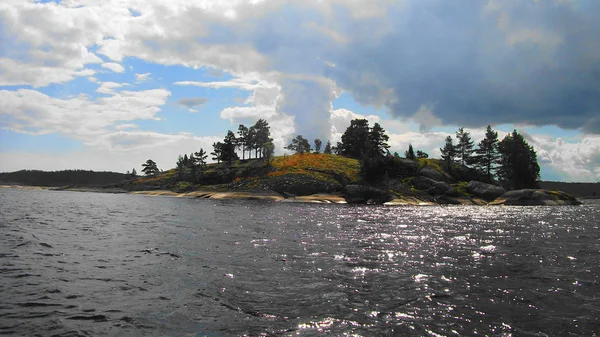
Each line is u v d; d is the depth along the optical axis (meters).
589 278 14.05
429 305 10.80
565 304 10.96
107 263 16.08
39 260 16.25
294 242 22.75
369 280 13.59
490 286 12.87
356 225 33.91
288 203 83.06
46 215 40.59
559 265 16.33
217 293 11.90
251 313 10.09
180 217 41.44
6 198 82.19
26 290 11.77
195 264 16.09
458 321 9.55
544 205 87.19
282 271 14.93
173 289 12.30
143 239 23.45
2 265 15.01
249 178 121.31
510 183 120.88
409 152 126.88
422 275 14.37
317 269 15.29
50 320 9.37
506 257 18.17
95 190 170.38
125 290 12.12
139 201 85.56
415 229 30.84
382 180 107.00
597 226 34.69
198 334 8.68
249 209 58.69
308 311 10.26
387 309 10.45
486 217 46.22
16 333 8.48
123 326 9.11
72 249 19.31
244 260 17.00
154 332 8.78
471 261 17.12
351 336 8.56
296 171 116.00
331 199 92.81
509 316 9.95
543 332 8.88
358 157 144.12
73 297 11.27
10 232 24.80
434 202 92.56
